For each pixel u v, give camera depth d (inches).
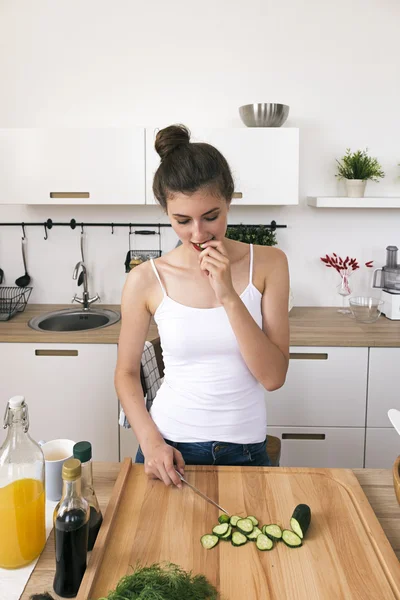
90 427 102.9
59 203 108.3
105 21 114.7
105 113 117.6
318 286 123.0
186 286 54.0
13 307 121.0
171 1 113.8
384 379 100.3
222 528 40.3
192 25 114.6
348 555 38.0
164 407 54.9
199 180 45.9
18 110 117.9
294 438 103.3
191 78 116.2
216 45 115.1
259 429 54.8
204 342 52.4
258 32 114.6
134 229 121.7
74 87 116.9
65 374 101.0
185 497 44.7
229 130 105.3
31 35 115.3
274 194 106.8
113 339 99.3
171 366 54.9
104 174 107.3
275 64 115.4
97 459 103.8
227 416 53.2
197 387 53.2
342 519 41.9
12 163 107.4
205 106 117.0
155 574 33.8
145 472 47.8
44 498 39.5
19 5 114.2
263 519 41.8
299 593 34.7
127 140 106.3
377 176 118.0
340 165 117.9
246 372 53.6
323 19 113.9
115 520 41.6
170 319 53.6
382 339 99.0
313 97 116.3
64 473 35.5
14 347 100.3
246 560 37.5
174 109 117.2
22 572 37.6
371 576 36.2
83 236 122.0
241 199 107.1
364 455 103.2
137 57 115.8
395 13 113.2
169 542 39.3
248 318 50.8
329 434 102.5
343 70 115.3
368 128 117.0
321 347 99.5
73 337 99.7
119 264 123.0
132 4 114.0
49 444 46.9
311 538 39.7
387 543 38.7
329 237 120.9
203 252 49.7
